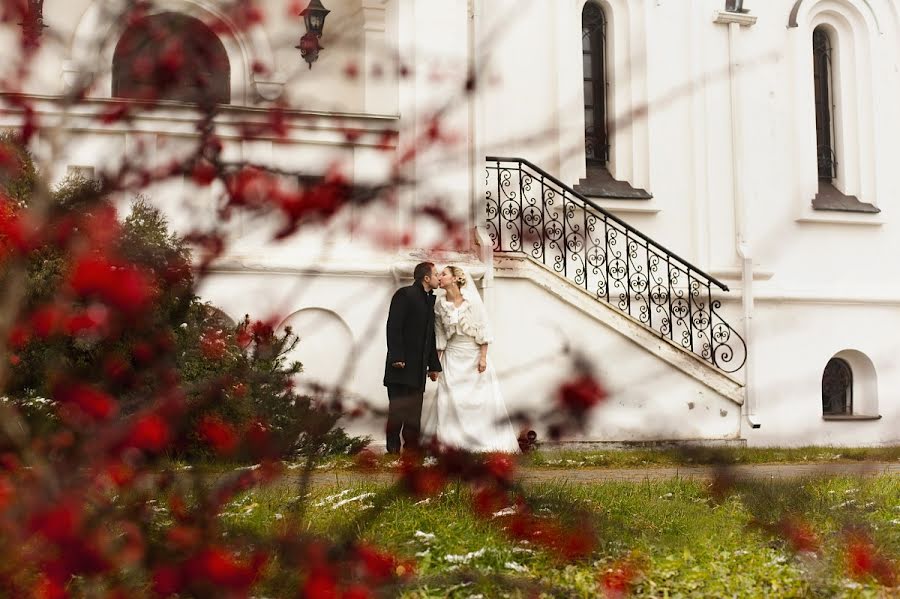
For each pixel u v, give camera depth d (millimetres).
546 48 16578
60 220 3412
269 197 3826
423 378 12234
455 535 6336
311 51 6258
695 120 17656
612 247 16750
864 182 19250
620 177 17359
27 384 5727
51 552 3242
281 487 7496
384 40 15344
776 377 17672
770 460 13258
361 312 13531
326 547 3676
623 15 17609
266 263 13008
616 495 8234
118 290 3080
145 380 4254
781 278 18172
